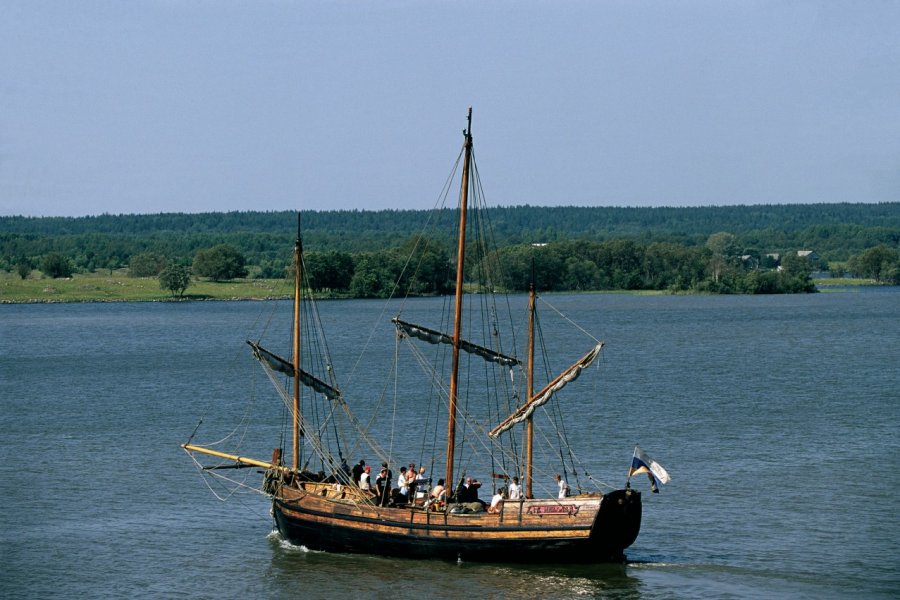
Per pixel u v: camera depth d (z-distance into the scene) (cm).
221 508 14225
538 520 11475
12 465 16625
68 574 11544
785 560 11700
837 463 16162
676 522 13138
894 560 11688
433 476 15800
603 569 11481
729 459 16500
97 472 16150
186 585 11238
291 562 11944
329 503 12288
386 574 11519
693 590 10875
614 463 16350
